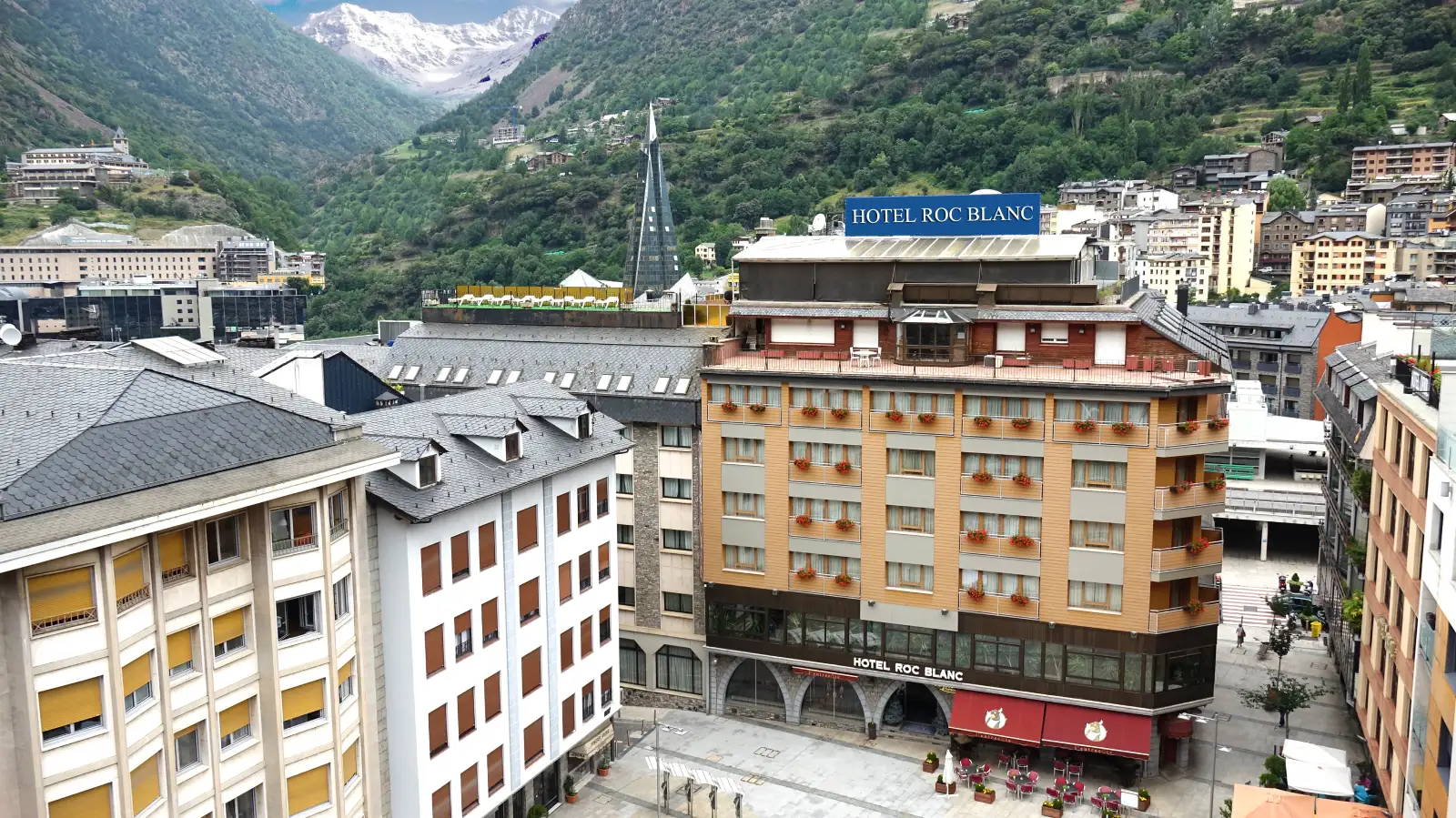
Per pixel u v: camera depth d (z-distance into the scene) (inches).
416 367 3157.0
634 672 2947.8
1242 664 3142.2
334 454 1686.8
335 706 1710.1
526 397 2374.5
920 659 2586.1
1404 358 2123.5
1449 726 1480.1
